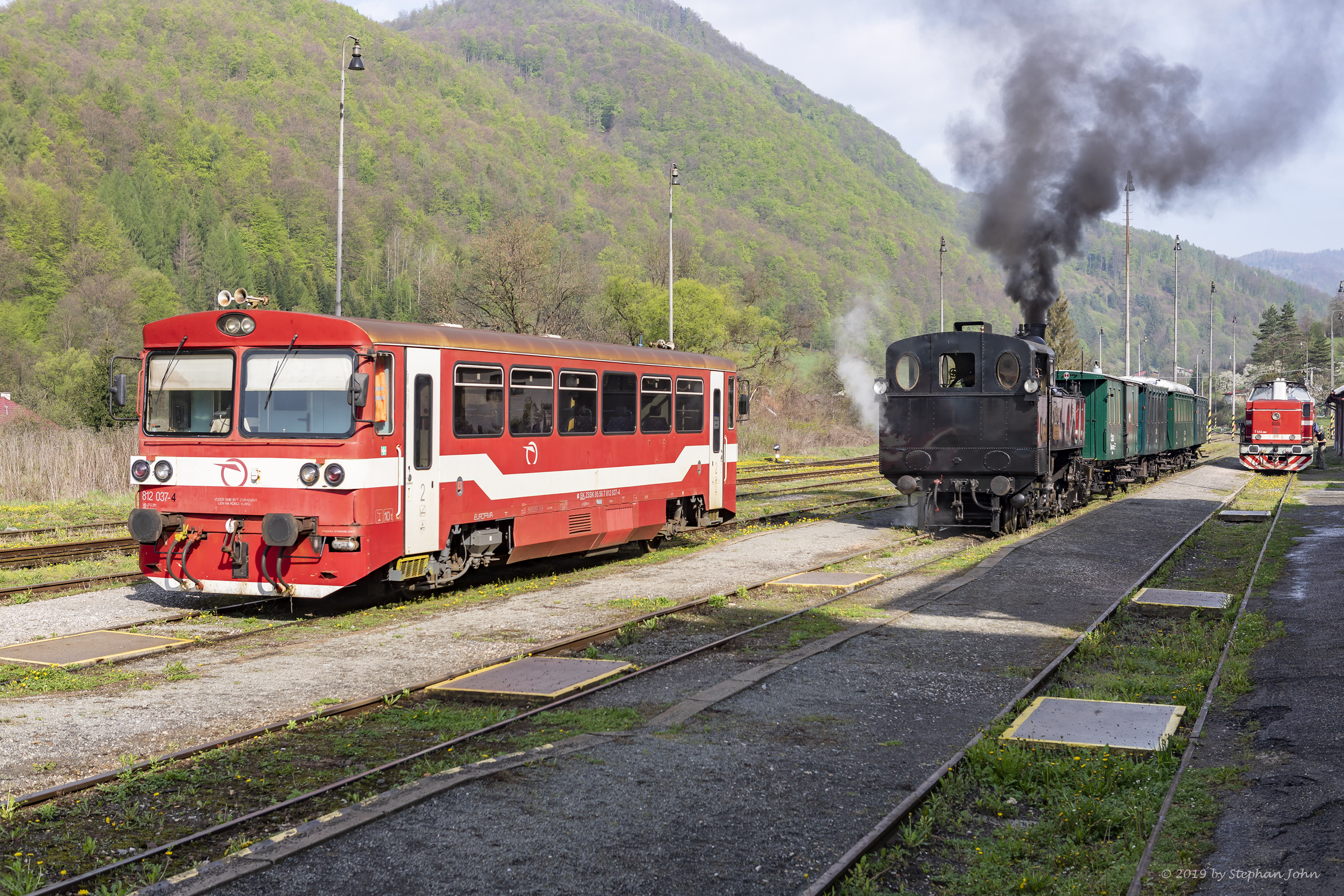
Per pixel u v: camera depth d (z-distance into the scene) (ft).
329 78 561.84
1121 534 66.18
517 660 32.96
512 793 21.06
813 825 19.99
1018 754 23.40
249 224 443.73
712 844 18.94
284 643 35.63
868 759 24.07
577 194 504.02
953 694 30.01
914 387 68.03
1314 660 32.42
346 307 409.08
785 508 84.02
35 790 21.27
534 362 47.70
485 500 44.83
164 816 20.21
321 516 38.50
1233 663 32.71
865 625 38.55
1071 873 18.44
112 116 444.55
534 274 172.14
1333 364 408.46
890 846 19.30
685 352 61.31
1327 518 75.92
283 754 23.88
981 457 66.44
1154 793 21.63
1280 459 133.08
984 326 67.62
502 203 485.56
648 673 31.65
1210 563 57.98
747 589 46.62
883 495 95.81
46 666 31.35
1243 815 20.01
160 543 40.83
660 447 57.67
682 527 61.11
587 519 51.65
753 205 611.88
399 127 532.32
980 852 19.20
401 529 40.27
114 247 339.16
